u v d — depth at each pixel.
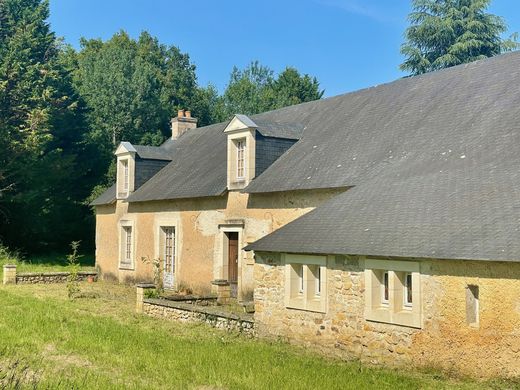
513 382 8.54
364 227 11.29
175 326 13.98
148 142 43.28
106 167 38.72
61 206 34.84
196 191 19.78
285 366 9.74
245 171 17.95
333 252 10.97
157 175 24.19
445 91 16.23
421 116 15.71
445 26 34.06
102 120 42.34
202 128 26.97
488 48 33.84
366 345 10.59
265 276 12.75
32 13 35.00
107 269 25.77
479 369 8.93
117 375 9.13
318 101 21.09
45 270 27.67
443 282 9.45
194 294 20.14
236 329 13.22
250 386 8.52
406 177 12.92
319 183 15.27
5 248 31.14
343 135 17.23
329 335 11.27
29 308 16.17
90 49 52.25
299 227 12.67
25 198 29.72
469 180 11.39
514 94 14.09
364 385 8.59
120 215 24.92
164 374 9.21
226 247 19.08
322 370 9.48
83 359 10.21
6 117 29.38
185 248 20.81
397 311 10.19
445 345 9.38
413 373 9.55
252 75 62.75
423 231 10.20
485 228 9.46
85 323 13.76
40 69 31.17
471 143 13.10
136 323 14.38
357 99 19.20
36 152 29.28
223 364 9.81
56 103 31.30
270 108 50.34
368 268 10.60
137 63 45.50
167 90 50.53
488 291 8.88
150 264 22.67
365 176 14.27
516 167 11.13
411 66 35.72
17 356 10.28
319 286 11.87
